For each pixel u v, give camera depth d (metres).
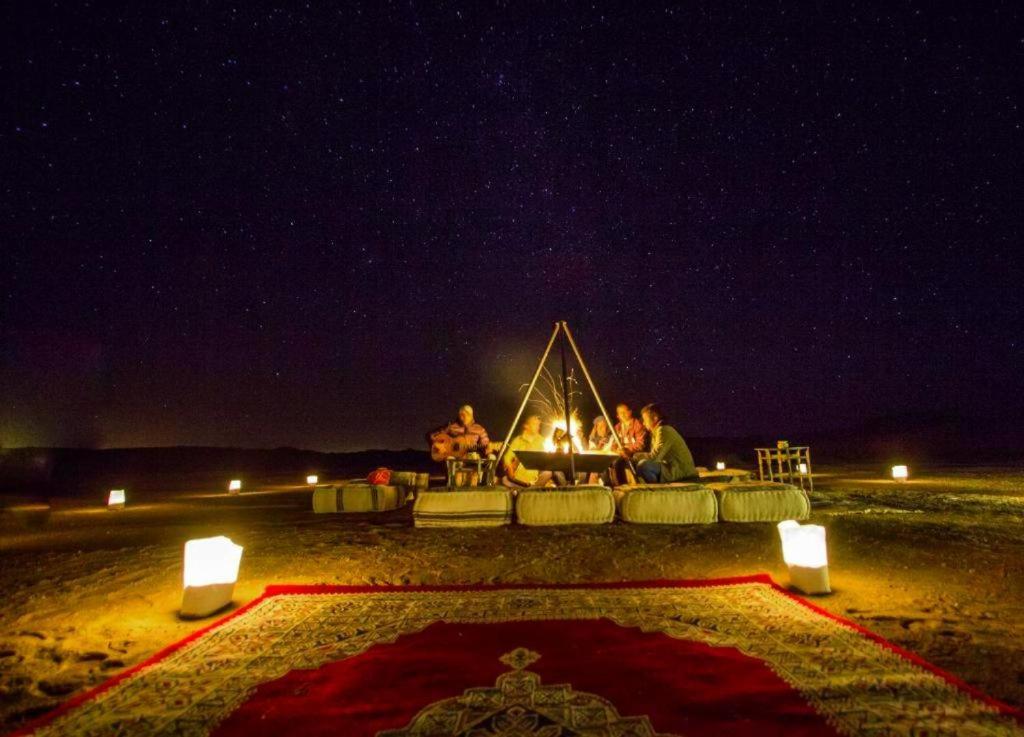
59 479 19.66
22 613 3.99
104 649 3.23
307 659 2.94
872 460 22.17
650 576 4.61
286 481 19.81
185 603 3.77
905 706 2.30
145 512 10.54
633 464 8.88
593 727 2.19
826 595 3.92
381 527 7.55
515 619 3.51
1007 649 2.94
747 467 18.52
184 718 2.34
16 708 2.54
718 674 2.63
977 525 6.66
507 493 7.34
